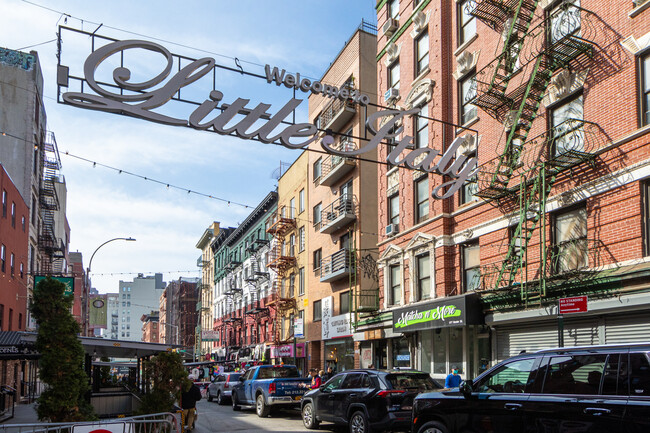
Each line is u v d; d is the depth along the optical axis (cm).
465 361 1909
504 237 1823
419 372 1361
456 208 2100
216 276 6975
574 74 1591
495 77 1761
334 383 1516
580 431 707
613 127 1459
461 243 2047
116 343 1558
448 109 2162
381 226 2594
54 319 1080
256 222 5156
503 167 1809
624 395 679
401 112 1527
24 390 3359
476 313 1766
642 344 694
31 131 3725
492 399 830
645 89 1394
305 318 3641
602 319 1417
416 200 2328
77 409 1066
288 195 4156
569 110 1619
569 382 745
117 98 1161
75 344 1090
